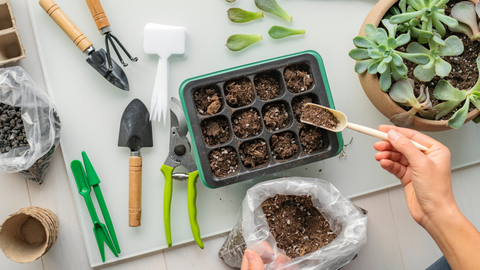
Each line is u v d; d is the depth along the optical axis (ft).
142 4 2.16
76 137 2.15
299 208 2.11
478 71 2.00
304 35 2.23
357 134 2.26
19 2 2.14
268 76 2.09
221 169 2.04
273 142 2.05
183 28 2.13
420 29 1.96
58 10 2.05
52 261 2.17
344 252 1.97
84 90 2.16
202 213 2.21
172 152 2.09
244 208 2.03
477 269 1.78
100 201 2.11
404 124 1.98
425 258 2.31
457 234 1.82
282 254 1.99
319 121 2.00
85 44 2.04
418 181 1.83
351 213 2.02
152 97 2.14
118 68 2.11
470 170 2.34
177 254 2.22
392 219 2.31
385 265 2.29
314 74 2.03
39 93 2.05
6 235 2.01
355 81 2.25
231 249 2.07
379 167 2.28
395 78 1.95
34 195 2.16
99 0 2.02
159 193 2.19
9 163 2.01
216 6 2.19
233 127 2.04
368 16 2.01
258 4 2.15
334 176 2.26
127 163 2.18
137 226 2.18
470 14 1.95
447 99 1.93
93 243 2.18
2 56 2.09
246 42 2.16
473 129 2.30
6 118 2.03
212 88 2.06
